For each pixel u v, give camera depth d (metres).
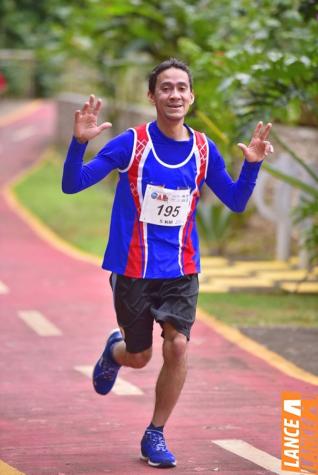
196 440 11.70
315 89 18.98
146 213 10.29
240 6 26.16
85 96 61.88
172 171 10.28
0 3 66.06
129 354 10.90
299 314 20.30
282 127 27.61
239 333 18.41
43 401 13.80
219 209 27.77
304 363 16.05
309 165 24.23
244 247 28.88
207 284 23.53
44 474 10.32
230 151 21.84
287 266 25.81
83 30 32.78
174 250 10.36
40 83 86.00
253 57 19.42
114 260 10.41
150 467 10.55
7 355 16.83
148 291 10.45
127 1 28.86
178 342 10.30
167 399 10.53
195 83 20.59
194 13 28.00
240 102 21.47
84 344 17.78
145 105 51.06
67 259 28.44
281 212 25.91
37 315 20.39
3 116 75.94
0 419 12.82
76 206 39.78
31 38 57.94
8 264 27.36
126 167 10.29
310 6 18.78
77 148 9.91
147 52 31.45
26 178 50.06
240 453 11.08
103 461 10.82
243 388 14.50
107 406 13.52
